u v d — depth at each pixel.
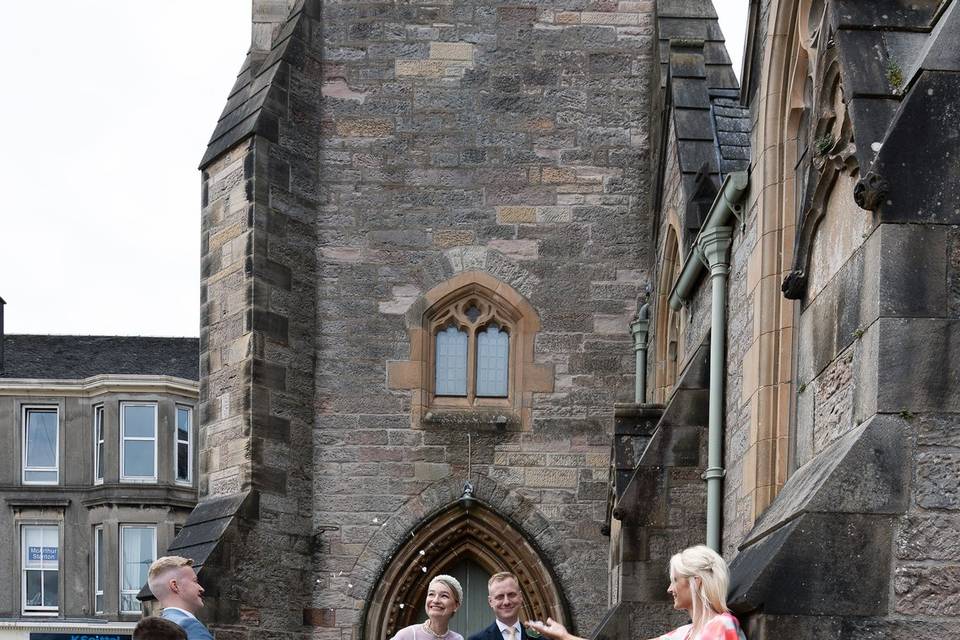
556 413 21.58
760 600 8.70
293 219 21.12
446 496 21.20
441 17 22.25
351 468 21.12
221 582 19.34
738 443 14.16
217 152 21.14
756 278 13.16
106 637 45.34
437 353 21.78
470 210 21.91
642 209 22.08
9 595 46.06
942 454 8.77
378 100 22.00
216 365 20.77
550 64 22.28
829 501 8.80
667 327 20.25
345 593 20.80
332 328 21.42
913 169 8.84
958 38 8.96
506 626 11.59
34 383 46.56
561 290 21.83
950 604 8.68
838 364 10.04
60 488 46.44
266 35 22.73
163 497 45.97
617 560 16.38
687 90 19.41
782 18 12.93
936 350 8.80
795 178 12.92
